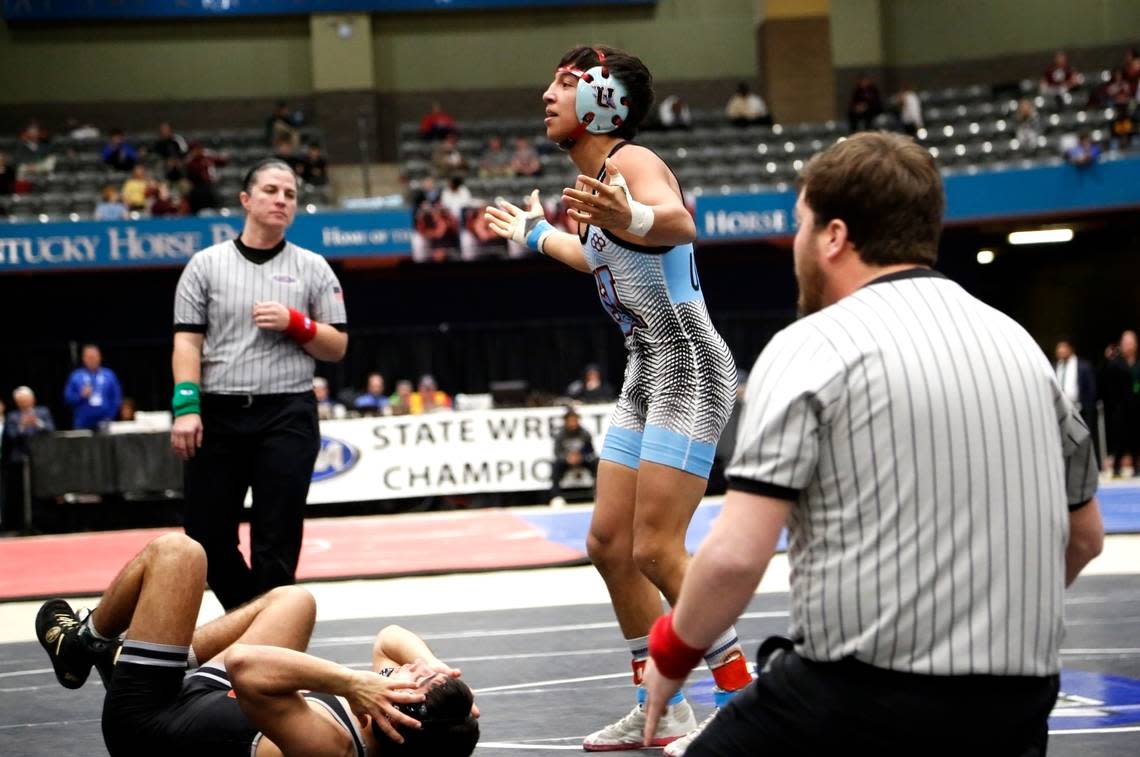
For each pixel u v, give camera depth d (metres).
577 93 3.84
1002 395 2.04
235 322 5.00
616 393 18.66
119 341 19.78
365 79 22.92
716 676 3.78
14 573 10.30
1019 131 19.95
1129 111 19.89
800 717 2.07
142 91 22.91
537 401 15.89
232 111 23.11
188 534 5.01
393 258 18.97
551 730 4.12
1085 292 22.31
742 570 2.02
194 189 18.47
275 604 3.42
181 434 4.90
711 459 3.77
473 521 13.22
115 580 3.27
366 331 18.89
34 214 18.86
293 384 5.04
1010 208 18.55
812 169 2.18
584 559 9.47
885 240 2.13
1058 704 4.19
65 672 3.40
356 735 3.01
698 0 24.02
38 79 22.64
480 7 23.41
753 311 20.89
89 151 21.12
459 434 15.13
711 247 20.66
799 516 2.10
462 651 5.84
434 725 2.95
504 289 20.72
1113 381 16.23
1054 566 2.06
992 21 23.75
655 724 2.19
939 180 2.16
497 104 23.67
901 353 2.02
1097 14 23.47
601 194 3.33
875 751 2.03
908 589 1.99
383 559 10.11
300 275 5.13
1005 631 2.00
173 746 3.05
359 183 21.75
